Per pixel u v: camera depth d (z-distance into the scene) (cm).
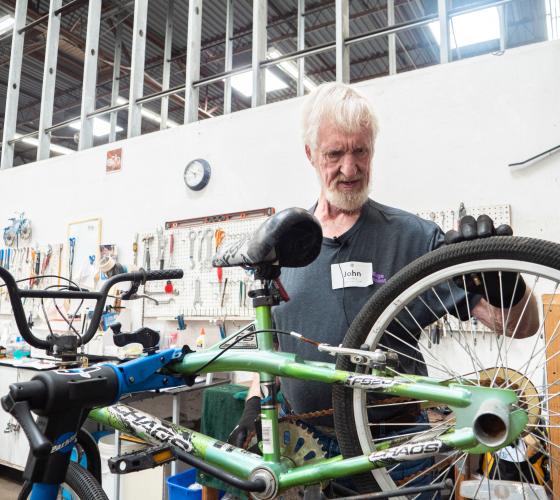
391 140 226
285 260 98
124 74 554
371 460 86
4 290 360
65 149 789
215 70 605
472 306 105
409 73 226
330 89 123
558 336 114
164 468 222
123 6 479
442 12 239
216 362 99
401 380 86
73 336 108
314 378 90
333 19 511
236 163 273
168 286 282
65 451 88
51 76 391
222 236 269
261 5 295
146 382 99
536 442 103
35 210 365
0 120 741
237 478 90
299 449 100
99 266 311
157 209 301
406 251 115
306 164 251
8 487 279
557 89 194
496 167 202
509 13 488
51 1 399
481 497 97
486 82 208
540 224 191
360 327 96
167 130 303
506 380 94
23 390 79
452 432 84
